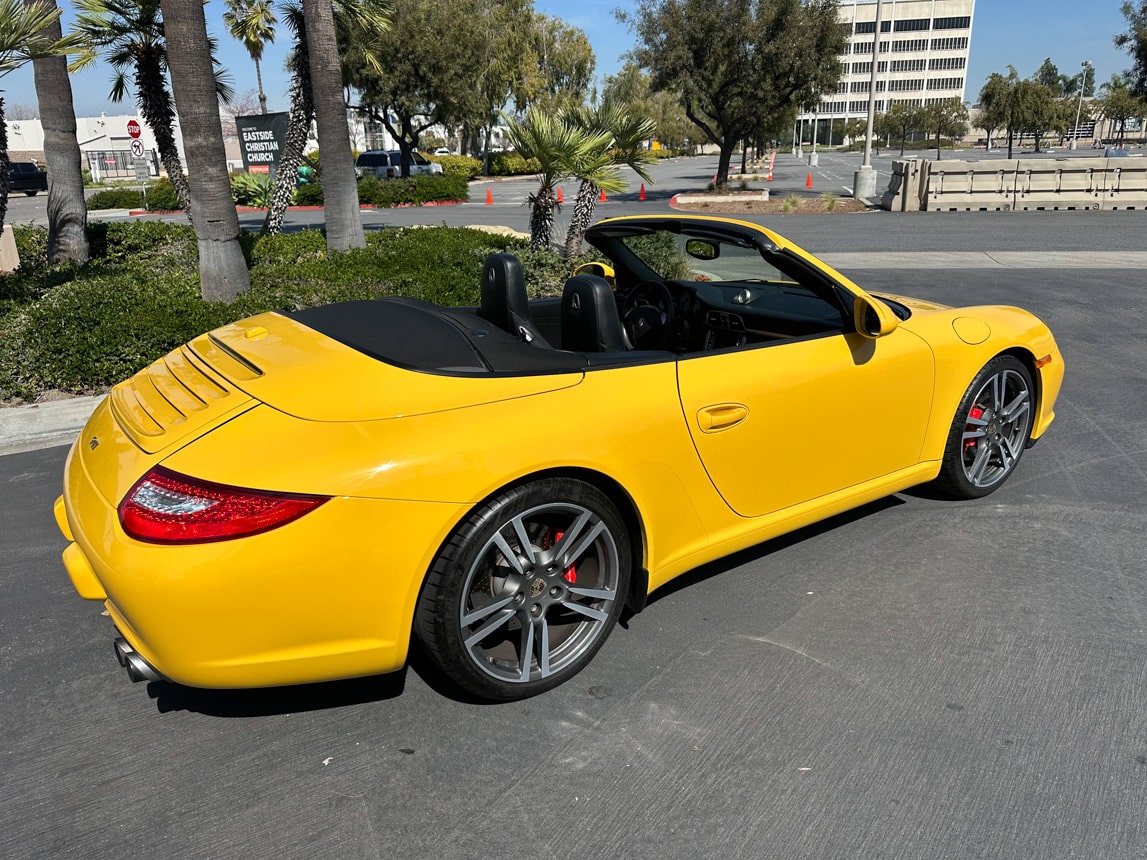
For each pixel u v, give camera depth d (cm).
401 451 221
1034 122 6025
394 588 223
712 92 2748
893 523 379
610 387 260
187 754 239
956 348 360
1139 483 419
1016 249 1336
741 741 240
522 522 241
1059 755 231
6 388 568
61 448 507
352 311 297
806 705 255
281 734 247
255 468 211
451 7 3316
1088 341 714
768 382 294
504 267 301
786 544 362
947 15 12012
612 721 250
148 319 621
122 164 5641
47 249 1095
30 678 278
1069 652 280
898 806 214
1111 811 211
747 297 367
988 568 338
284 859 201
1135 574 331
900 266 1171
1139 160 2041
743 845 203
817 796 218
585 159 963
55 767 235
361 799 221
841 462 326
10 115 8438
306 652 220
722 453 284
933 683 265
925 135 9981
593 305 294
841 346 319
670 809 215
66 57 1034
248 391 237
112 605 230
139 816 216
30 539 383
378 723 252
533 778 227
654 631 298
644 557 273
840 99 12519
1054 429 501
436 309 306
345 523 213
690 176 4484
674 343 397
